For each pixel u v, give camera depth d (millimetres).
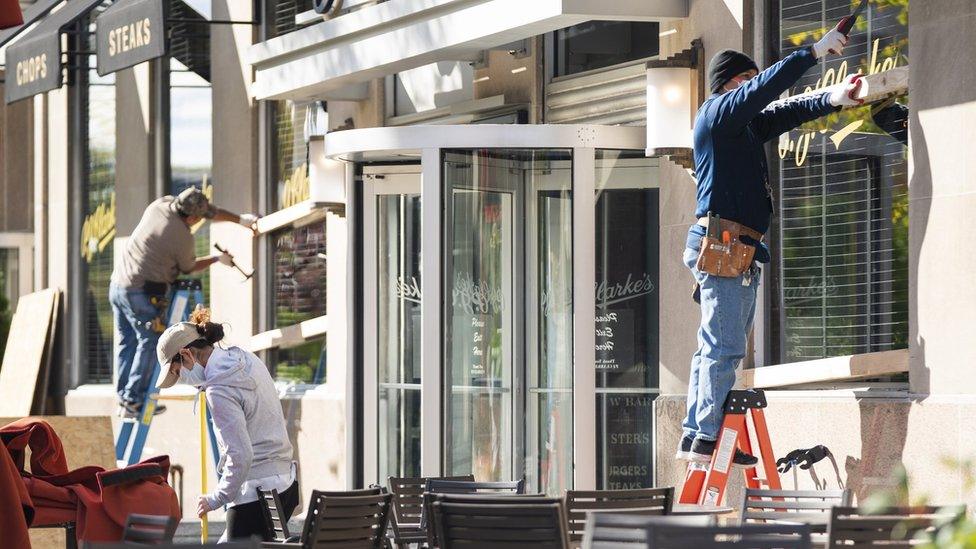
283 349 17672
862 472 10148
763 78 9672
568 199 12672
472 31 12039
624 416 12594
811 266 11117
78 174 22766
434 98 15242
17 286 25797
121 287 17469
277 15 17750
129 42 15102
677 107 11633
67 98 22781
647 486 12516
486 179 12844
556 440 12742
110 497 10789
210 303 19016
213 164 19016
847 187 10758
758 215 10047
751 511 9578
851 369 10445
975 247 9406
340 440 15891
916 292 9852
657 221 12547
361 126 16062
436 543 8578
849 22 9562
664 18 11797
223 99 18766
